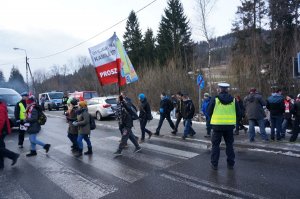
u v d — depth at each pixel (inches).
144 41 1875.0
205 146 373.7
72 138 360.2
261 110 376.2
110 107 721.0
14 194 222.1
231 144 267.6
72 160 319.3
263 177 239.5
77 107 364.2
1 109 294.0
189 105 420.5
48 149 353.1
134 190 220.7
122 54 473.7
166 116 469.7
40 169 287.7
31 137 346.6
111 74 460.1
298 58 375.2
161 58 1579.7
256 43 884.0
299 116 359.6
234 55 773.3
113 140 435.5
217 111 262.7
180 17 1627.7
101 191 221.5
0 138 294.2
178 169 271.3
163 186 226.7
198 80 642.2
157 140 425.1
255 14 1259.2
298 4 1089.4
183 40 1599.4
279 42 869.2
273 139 383.2
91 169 280.8
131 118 339.6
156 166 284.5
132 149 366.0
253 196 200.1
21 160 327.0
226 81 694.5
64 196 214.4
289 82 651.5
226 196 201.8
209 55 883.4
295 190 209.2
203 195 205.2
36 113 347.6
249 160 295.6
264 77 676.7
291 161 287.0
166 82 924.0
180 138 432.1
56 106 1152.8
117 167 285.3
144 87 985.5
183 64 1013.2
